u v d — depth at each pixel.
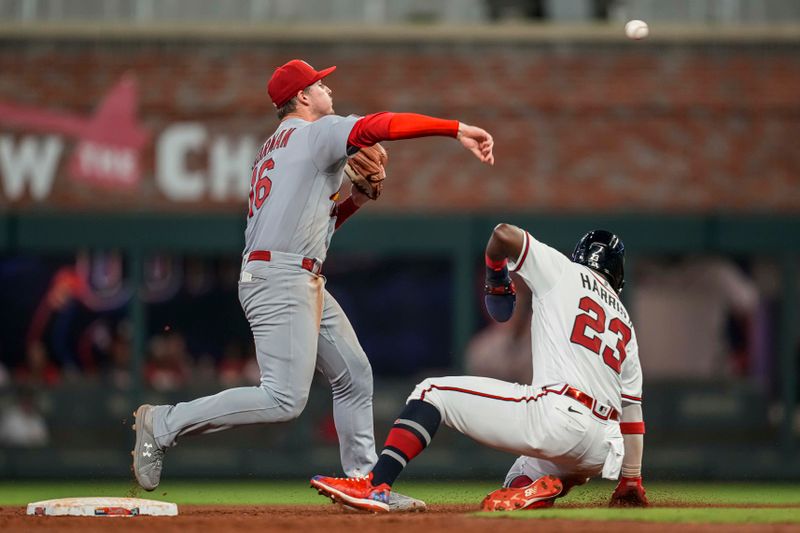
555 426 18.89
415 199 50.28
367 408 20.72
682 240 50.16
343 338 20.33
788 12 51.75
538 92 50.41
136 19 51.88
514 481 21.08
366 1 52.22
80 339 59.16
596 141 50.44
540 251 19.53
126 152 50.47
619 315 19.88
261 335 19.36
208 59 50.84
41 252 51.34
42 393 49.56
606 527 16.50
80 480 48.50
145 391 49.75
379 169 20.73
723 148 50.38
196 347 58.84
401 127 18.27
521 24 50.50
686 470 48.91
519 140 50.41
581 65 50.44
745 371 54.72
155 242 50.44
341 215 21.22
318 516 18.78
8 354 58.91
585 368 19.14
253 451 48.53
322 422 48.97
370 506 18.86
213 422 19.34
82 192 50.59
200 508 22.41
